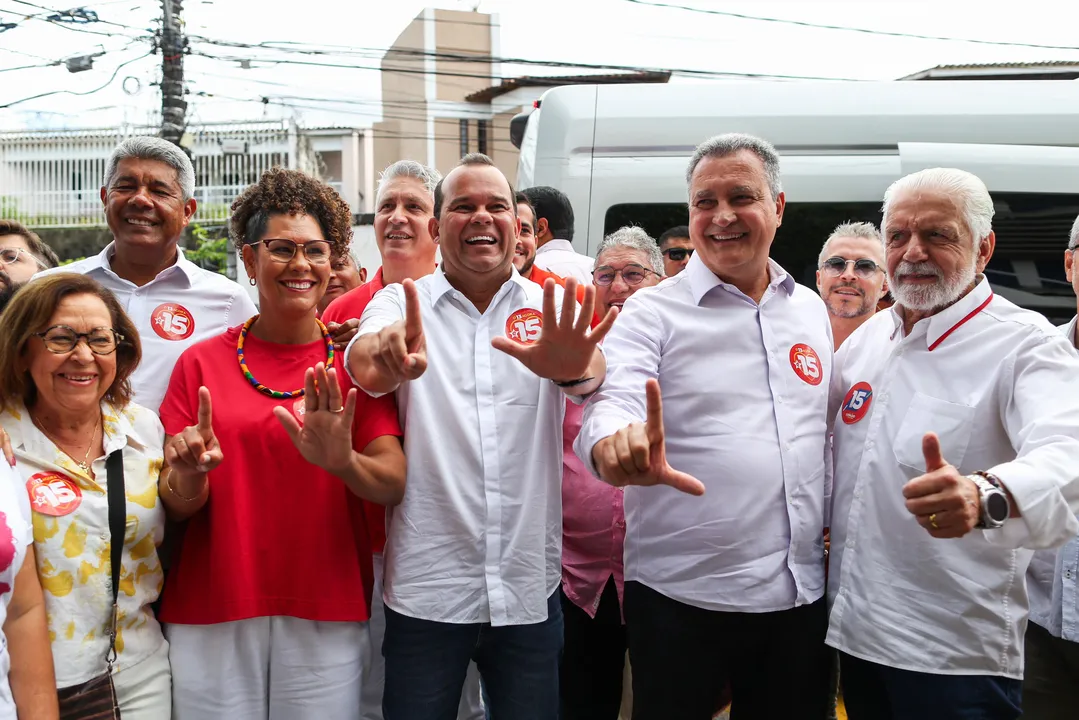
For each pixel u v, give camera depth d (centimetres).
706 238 257
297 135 1711
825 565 276
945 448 237
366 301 343
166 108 1140
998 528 204
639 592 264
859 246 407
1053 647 298
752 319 260
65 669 223
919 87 507
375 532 295
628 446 213
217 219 1633
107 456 237
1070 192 488
